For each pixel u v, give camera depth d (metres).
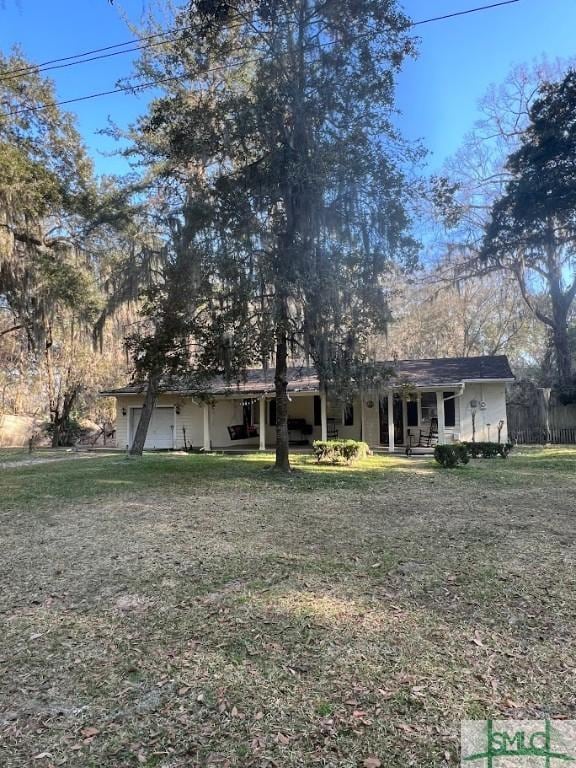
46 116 16.00
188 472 11.47
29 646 3.18
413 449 17.11
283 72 9.54
